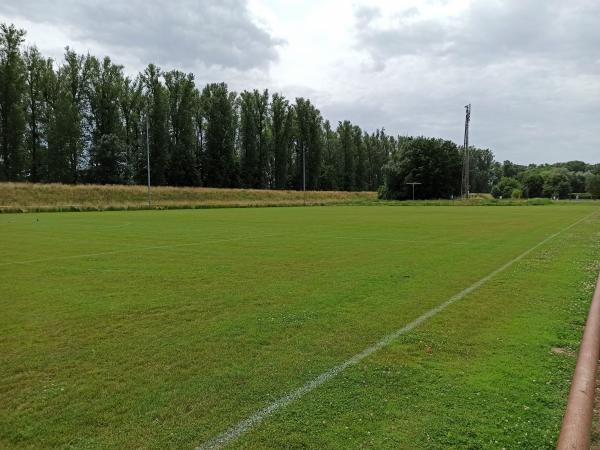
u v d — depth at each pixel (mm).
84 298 7969
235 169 96625
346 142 121062
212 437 3389
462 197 76938
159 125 84000
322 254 13406
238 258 12664
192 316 6762
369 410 3781
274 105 103500
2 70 67812
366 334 5832
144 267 11211
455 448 3209
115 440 3367
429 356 5031
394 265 11320
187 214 39312
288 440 3328
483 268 10820
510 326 6129
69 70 78250
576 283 8977
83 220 30344
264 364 4828
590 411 3486
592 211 43094
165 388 4258
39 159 75625
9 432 3506
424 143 89250
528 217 32875
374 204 68062
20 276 10062
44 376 4586
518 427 3480
